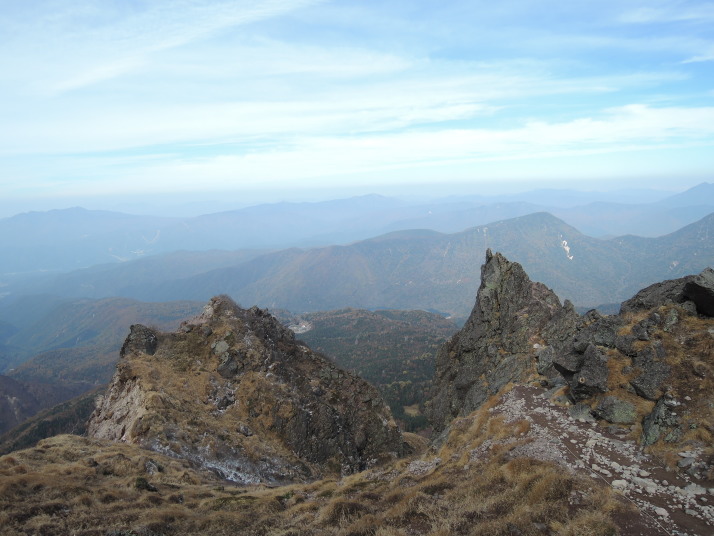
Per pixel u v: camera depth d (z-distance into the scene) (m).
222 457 39.91
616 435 23.70
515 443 24.95
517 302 52.25
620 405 25.23
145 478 27.78
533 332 46.66
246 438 45.38
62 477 25.89
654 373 25.39
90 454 32.09
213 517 22.28
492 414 32.03
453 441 31.16
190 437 39.62
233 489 29.53
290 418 51.84
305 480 44.72
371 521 19.48
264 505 24.75
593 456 21.70
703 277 26.83
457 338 60.03
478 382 47.97
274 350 66.38
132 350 55.31
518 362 43.00
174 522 21.44
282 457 46.25
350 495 25.05
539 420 27.91
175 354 56.28
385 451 61.50
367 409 65.25
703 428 20.56
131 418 41.75
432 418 57.78
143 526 20.12
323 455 52.50
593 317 39.41
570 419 27.05
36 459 29.05
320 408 56.47
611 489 17.98
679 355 25.39
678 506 16.52
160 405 41.28
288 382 59.41
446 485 22.75
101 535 19.11
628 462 20.66
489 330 52.78
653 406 24.16
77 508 21.92
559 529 15.70
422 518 19.38
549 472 19.80
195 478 31.27
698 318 27.34
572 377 30.27
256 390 53.47
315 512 22.97
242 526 21.55
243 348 58.69
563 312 44.78
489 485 20.88
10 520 19.66
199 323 62.44
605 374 27.41
